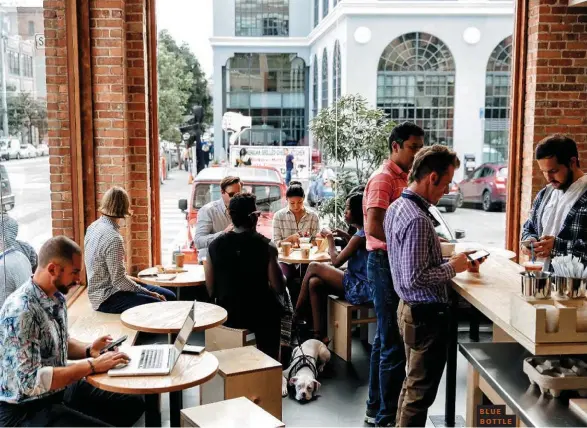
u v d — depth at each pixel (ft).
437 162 10.30
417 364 10.81
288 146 22.49
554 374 8.57
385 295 12.40
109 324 15.87
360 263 17.40
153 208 21.59
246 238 14.73
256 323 14.87
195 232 19.61
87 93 19.97
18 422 9.56
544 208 13.41
